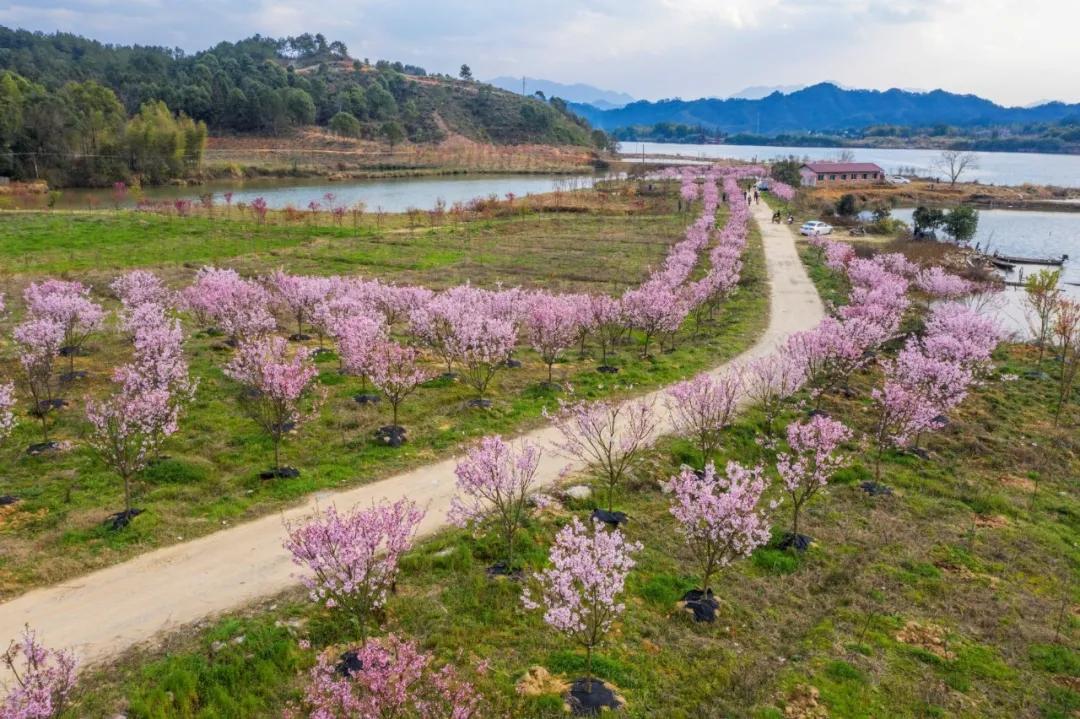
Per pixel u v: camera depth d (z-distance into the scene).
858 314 34.62
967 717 12.95
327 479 20.83
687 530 16.34
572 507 20.00
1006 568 18.58
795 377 26.30
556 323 30.33
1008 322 48.59
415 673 10.89
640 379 31.23
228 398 26.78
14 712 10.02
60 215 72.56
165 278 48.38
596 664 13.62
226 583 15.73
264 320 30.80
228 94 187.25
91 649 13.42
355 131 193.12
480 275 53.75
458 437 24.22
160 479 20.17
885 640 15.19
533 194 116.62
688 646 14.58
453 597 15.57
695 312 45.06
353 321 29.00
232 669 12.88
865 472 23.97
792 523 20.47
